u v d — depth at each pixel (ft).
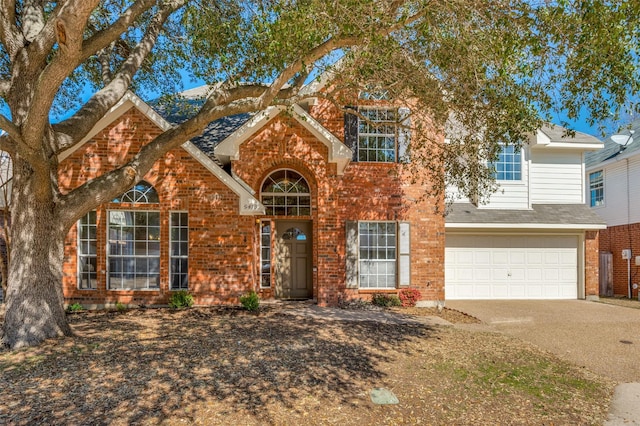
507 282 44.11
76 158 32.22
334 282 34.63
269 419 13.66
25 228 21.02
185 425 12.99
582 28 16.67
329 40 19.43
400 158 37.81
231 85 24.26
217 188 33.37
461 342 24.81
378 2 17.88
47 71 16.16
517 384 17.98
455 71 23.40
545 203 45.47
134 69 26.61
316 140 34.71
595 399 16.57
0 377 16.07
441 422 14.10
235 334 23.66
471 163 31.58
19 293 20.63
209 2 25.88
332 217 34.78
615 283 51.24
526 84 22.54
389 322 29.60
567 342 25.72
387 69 23.56
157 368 17.51
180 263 33.50
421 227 38.01
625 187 50.34
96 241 32.86
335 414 14.30
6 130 17.63
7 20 21.06
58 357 18.42
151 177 32.91
